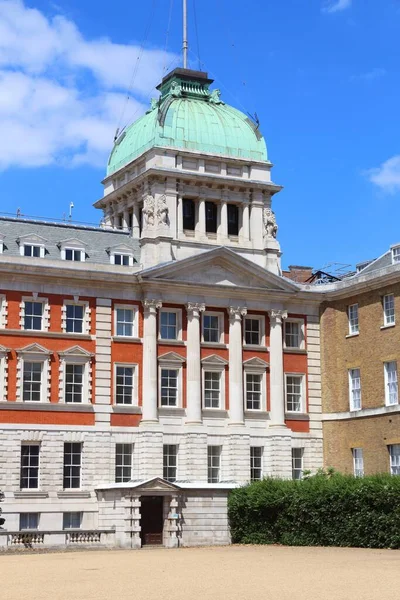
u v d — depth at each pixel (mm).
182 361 80000
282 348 84125
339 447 83062
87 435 75812
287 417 83500
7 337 74250
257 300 83438
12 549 64688
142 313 79438
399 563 48156
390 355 78250
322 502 64938
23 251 76188
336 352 84625
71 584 40094
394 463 77188
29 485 73688
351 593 35469
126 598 34812
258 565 48656
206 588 37844
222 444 80438
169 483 71062
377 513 61344
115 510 71250
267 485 70625
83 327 77312
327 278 96625
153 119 86688
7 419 73250
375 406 79500
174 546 70438
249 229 85875
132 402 78250
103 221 92125
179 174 82625
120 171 88188
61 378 75625
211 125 86625
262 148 87875
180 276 80125
